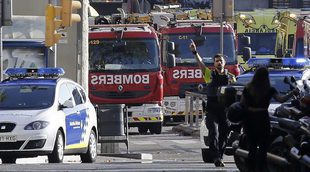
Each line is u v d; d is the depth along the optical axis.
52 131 57.16
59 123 58.31
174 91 101.81
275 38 132.88
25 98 60.00
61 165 55.47
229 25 101.94
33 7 97.38
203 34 101.94
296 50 116.88
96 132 66.50
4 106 59.38
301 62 61.66
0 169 51.31
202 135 56.16
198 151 76.69
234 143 42.72
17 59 92.56
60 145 58.50
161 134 96.62
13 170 50.38
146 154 70.62
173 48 100.38
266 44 133.25
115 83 93.56
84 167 53.16
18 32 92.38
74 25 89.81
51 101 59.69
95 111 68.12
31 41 92.62
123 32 94.25
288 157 37.03
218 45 101.62
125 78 93.56
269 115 40.12
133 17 117.06
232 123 42.91
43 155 57.59
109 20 115.94
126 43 94.25
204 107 54.84
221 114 50.62
